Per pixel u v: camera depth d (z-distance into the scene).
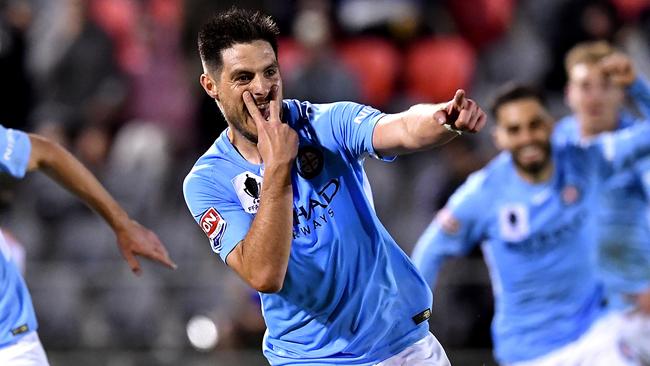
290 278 16.14
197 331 31.34
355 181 16.03
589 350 25.47
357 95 39.00
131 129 39.12
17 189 34.97
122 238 19.62
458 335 30.66
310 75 38.41
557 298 25.48
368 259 16.12
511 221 25.14
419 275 16.84
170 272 33.31
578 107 26.31
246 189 16.08
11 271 18.72
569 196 24.92
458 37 42.44
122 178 36.50
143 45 41.69
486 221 25.36
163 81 41.12
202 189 16.23
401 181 36.75
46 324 32.03
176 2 43.03
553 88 41.72
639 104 25.41
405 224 34.59
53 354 31.55
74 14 40.56
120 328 32.09
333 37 41.25
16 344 18.48
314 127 15.98
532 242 25.17
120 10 43.22
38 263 33.53
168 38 41.97
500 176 25.19
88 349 31.86
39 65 41.81
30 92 40.62
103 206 19.50
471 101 13.74
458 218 25.33
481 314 30.67
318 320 16.44
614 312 25.86
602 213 26.12
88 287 32.78
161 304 32.41
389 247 16.48
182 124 40.88
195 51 41.75
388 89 40.78
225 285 32.38
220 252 16.03
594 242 25.44
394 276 16.45
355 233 16.02
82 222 34.53
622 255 26.25
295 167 15.88
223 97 15.68
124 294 32.41
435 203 34.12
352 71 39.12
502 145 24.92
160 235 34.69
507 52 41.78
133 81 40.66
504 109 24.56
